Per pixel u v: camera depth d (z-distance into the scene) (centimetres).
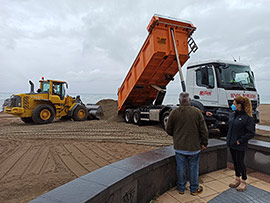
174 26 769
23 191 283
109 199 206
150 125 1022
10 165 402
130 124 1062
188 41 813
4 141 641
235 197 295
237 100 313
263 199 289
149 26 750
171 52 769
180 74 739
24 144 595
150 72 876
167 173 326
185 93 305
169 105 862
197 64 721
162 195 306
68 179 326
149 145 570
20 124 1137
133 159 308
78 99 1420
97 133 776
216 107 653
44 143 607
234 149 317
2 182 316
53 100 1174
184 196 302
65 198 178
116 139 659
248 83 683
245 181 337
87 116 1360
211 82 662
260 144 406
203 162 386
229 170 411
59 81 1216
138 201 264
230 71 662
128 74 988
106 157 455
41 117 1102
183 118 292
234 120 316
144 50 838
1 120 1415
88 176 234
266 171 389
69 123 1135
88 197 180
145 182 277
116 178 227
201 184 343
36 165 402
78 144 591
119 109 1170
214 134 782
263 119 1314
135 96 1043
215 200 288
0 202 251
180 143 292
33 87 1199
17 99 1073
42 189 289
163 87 1006
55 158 449
